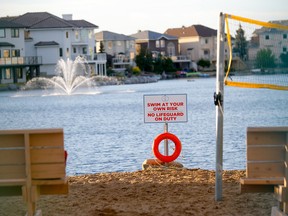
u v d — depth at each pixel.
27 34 84.19
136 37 114.94
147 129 29.64
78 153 21.16
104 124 34.00
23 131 6.89
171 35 118.44
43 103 54.69
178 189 9.38
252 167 7.02
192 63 117.31
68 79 77.88
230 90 75.94
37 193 7.09
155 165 11.83
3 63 75.81
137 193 9.20
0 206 8.60
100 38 105.62
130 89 74.56
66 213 8.17
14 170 7.03
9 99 61.34
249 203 8.39
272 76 10.43
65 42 84.62
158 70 108.19
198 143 23.16
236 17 8.36
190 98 57.44
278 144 6.98
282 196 6.93
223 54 8.31
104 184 9.96
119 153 20.84
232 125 32.22
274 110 42.56
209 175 10.56
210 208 8.19
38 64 81.19
